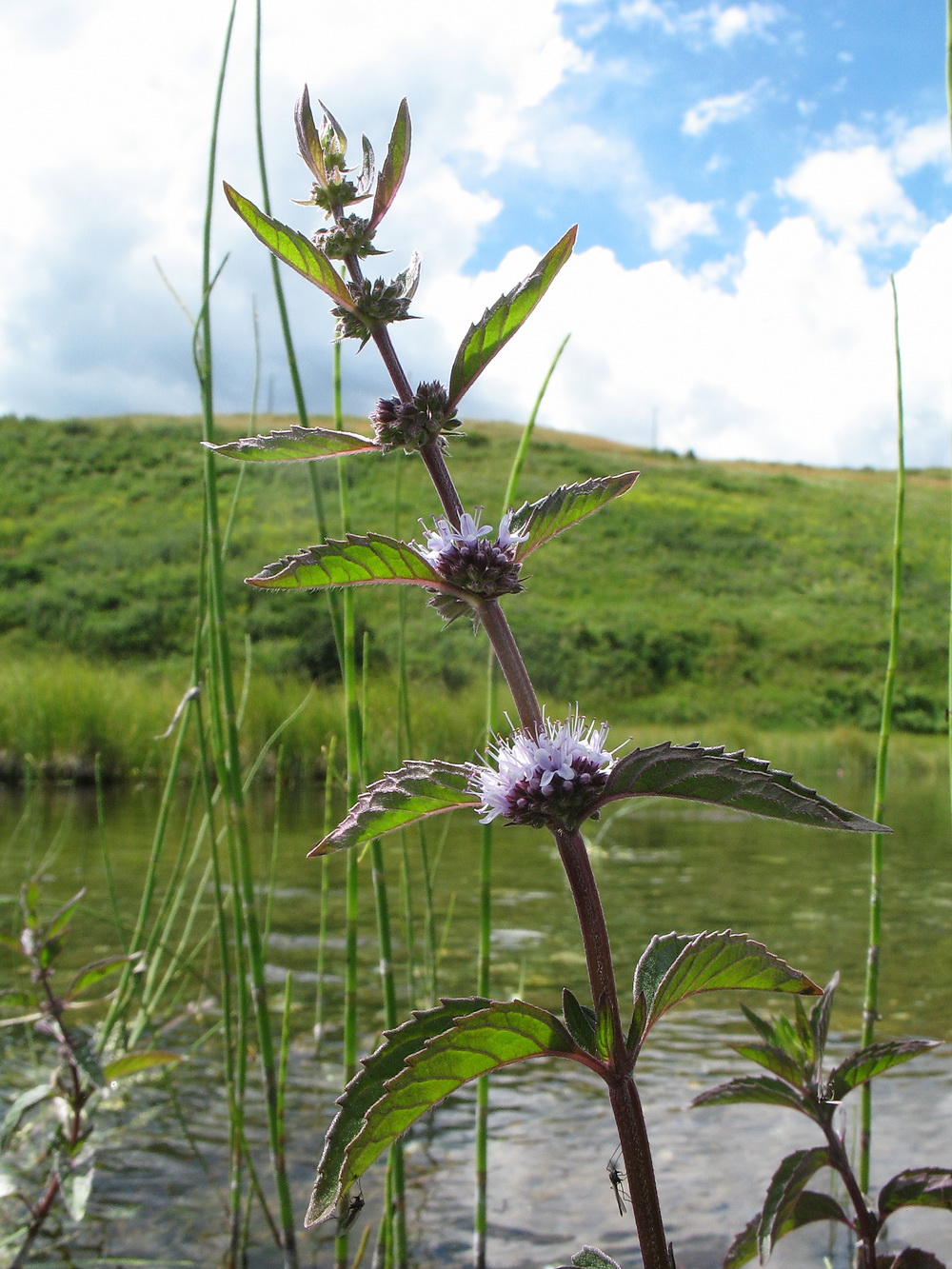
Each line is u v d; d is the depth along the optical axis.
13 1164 2.61
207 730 3.37
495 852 7.16
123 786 10.51
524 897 5.47
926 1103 2.84
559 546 36.00
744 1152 2.59
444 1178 2.53
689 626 28.50
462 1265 2.11
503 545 1.33
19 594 27.11
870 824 1.01
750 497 44.91
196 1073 3.23
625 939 4.46
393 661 19.23
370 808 1.28
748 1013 1.75
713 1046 3.36
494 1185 2.47
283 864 6.20
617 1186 1.54
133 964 3.18
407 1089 1.07
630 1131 1.17
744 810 1.10
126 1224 2.32
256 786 9.63
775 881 6.00
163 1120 2.88
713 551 36.94
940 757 16.69
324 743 11.23
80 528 32.56
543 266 1.30
